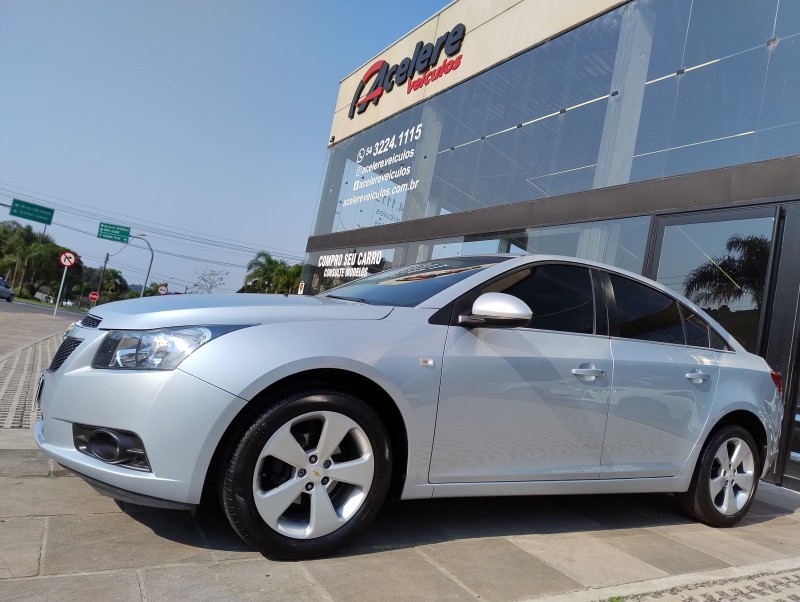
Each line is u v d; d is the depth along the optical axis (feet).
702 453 12.37
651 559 9.92
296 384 8.21
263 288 156.15
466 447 9.41
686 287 20.98
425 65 40.68
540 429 10.11
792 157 18.66
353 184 47.62
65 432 8.20
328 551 8.35
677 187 22.04
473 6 37.17
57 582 6.86
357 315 9.01
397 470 9.16
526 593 7.95
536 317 10.57
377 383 8.60
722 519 12.58
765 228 18.95
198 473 7.63
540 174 29.45
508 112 32.55
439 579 8.09
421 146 39.63
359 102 48.88
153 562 7.64
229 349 7.88
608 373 10.90
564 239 26.76
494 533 10.28
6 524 8.32
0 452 11.82
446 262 12.00
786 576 9.51
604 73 27.20
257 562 7.96
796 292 17.76
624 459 11.19
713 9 23.00
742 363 13.44
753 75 21.12
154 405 7.63
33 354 29.81
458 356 9.34
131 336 8.11
